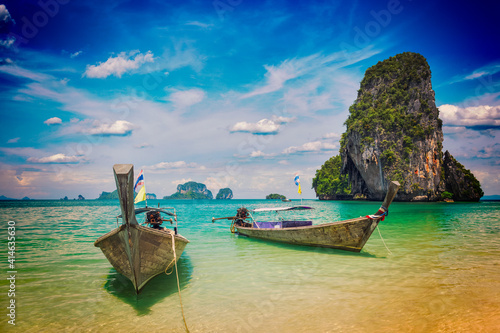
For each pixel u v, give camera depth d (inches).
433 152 3203.7
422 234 545.3
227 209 1752.0
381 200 3031.5
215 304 209.5
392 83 3415.4
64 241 493.0
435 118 3324.3
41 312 198.8
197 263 329.7
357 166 3154.5
